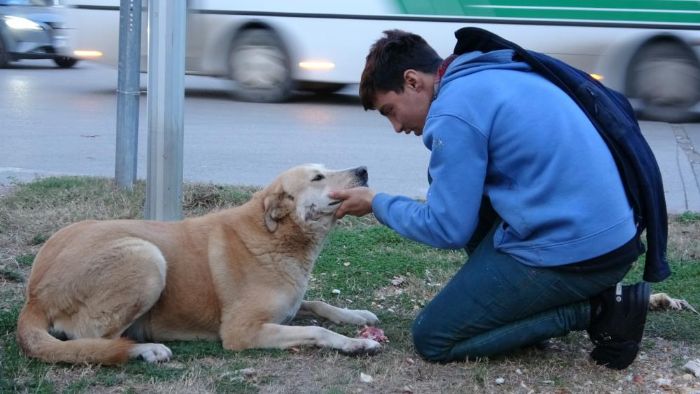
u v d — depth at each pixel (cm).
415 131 444
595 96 411
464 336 429
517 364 440
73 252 430
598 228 394
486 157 400
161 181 581
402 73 421
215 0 1420
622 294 426
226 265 450
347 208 451
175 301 445
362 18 1371
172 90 571
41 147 1034
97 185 768
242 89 1455
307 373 418
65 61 1981
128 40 743
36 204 711
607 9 1279
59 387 390
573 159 392
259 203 464
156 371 409
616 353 433
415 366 434
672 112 1295
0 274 551
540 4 1295
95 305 422
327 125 1256
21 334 417
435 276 592
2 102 1394
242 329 443
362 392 400
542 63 413
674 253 637
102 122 1231
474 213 403
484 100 398
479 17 1320
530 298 413
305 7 1394
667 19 1265
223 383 401
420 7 1341
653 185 410
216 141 1099
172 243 452
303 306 503
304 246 460
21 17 1869
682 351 464
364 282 575
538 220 395
